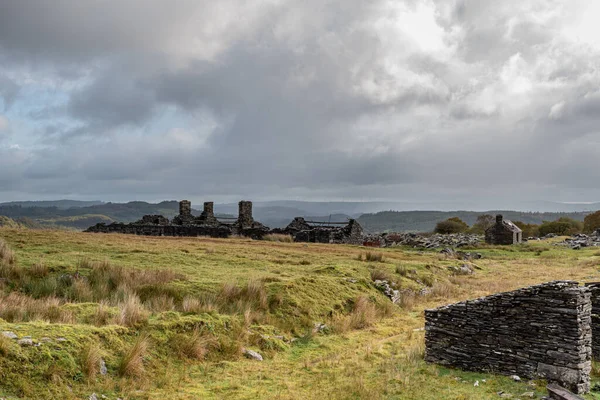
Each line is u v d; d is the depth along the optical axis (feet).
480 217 453.17
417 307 73.82
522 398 31.71
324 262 98.99
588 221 365.61
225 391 34.76
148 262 78.64
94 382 31.63
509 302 37.19
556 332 34.24
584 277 104.73
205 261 85.56
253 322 52.01
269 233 176.96
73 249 85.66
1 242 71.20
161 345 39.88
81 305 46.60
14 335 31.96
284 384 36.83
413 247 216.13
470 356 39.40
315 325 56.18
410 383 35.96
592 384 34.63
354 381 36.63
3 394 26.96
